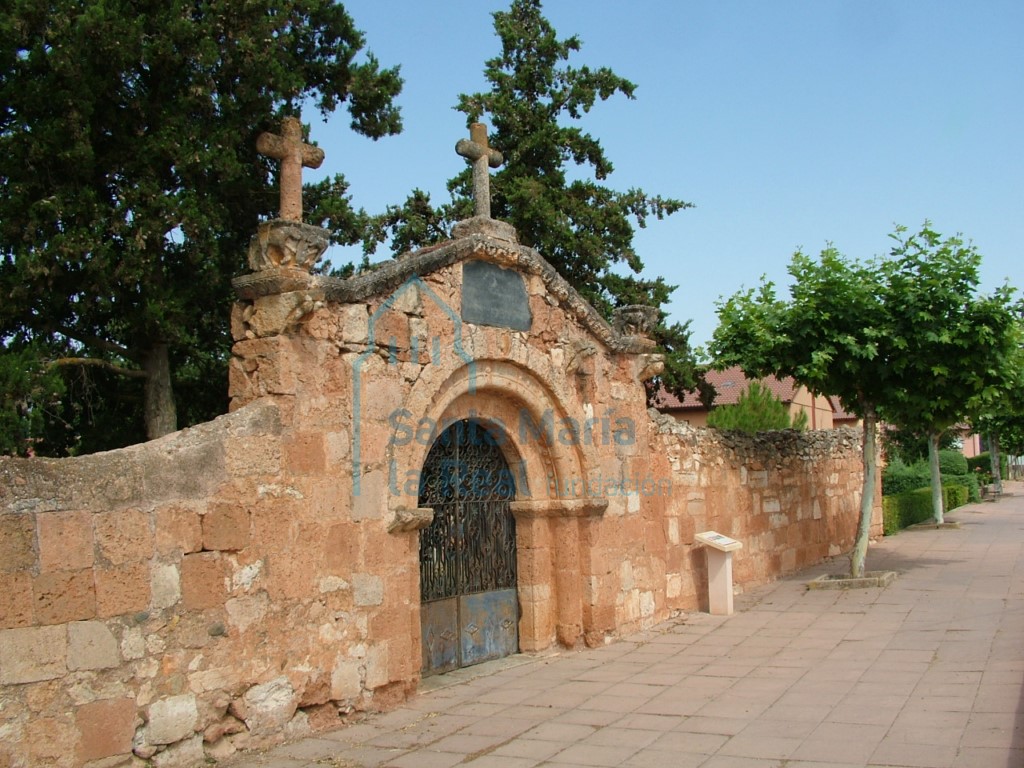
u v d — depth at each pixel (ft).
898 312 49.93
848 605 47.37
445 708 30.17
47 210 37.47
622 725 27.55
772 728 26.48
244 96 43.24
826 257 50.93
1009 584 51.08
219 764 24.75
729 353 52.47
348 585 29.01
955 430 119.85
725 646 39.01
